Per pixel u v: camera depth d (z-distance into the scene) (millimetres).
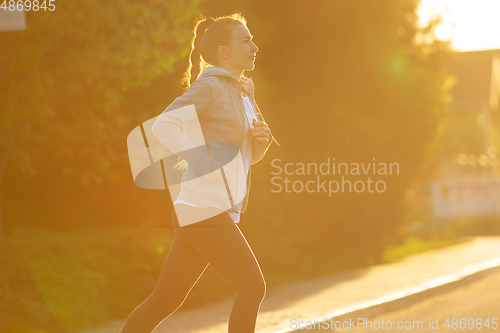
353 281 18609
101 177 17375
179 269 6758
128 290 13945
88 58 13664
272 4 22250
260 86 20719
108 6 13930
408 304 15609
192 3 15383
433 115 26375
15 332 10422
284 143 22219
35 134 14625
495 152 78500
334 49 23234
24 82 13664
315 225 23062
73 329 11703
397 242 28125
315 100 23156
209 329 12070
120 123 16062
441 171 44750
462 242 30688
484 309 14109
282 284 18297
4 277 11500
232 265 6418
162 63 14688
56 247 13977
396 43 25078
